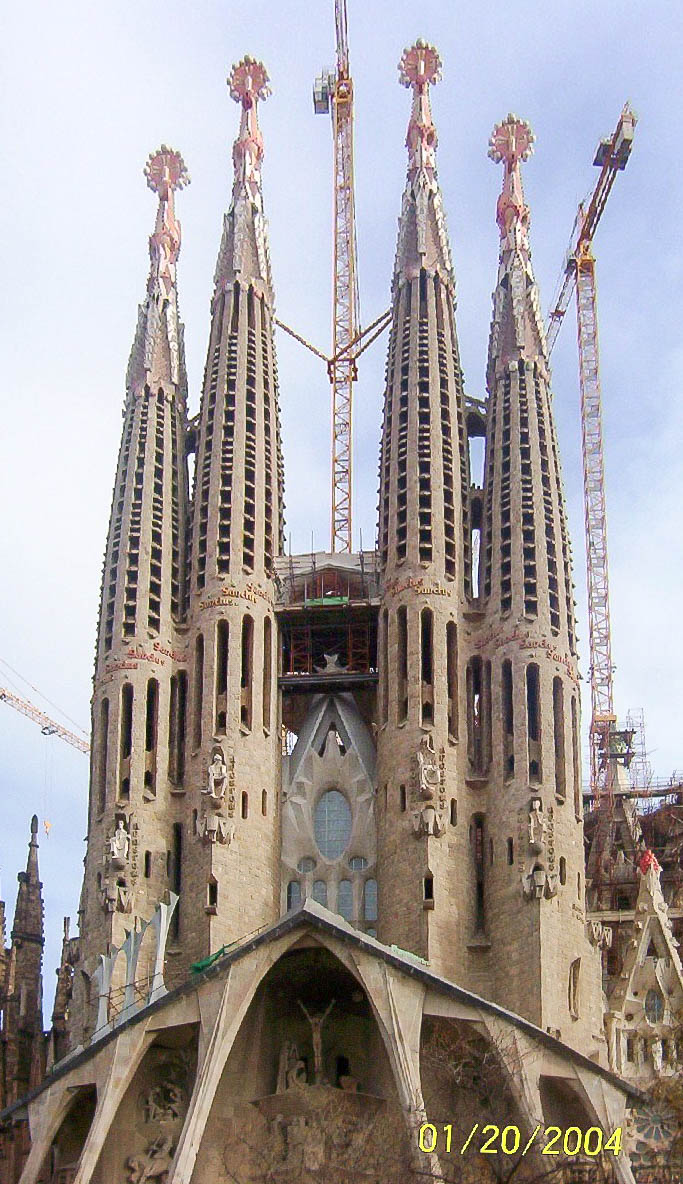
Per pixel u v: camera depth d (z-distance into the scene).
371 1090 86.69
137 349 109.38
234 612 100.62
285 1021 88.06
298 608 103.44
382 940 93.69
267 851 97.19
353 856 100.44
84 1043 90.12
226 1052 80.50
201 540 103.44
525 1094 79.00
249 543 103.31
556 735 96.06
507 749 96.25
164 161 115.12
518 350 105.62
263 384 108.31
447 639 99.25
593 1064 81.00
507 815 93.94
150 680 99.31
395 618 99.94
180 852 96.38
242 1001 81.69
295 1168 82.38
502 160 113.19
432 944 91.44
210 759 96.75
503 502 101.94
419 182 111.56
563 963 90.25
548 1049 81.25
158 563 102.69
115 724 97.75
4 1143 99.75
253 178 114.38
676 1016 86.69
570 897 92.25
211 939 92.06
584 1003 90.50
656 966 93.75
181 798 97.44
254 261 111.50
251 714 98.94
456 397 106.69
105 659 100.00
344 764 102.94
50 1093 83.38
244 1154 84.19
